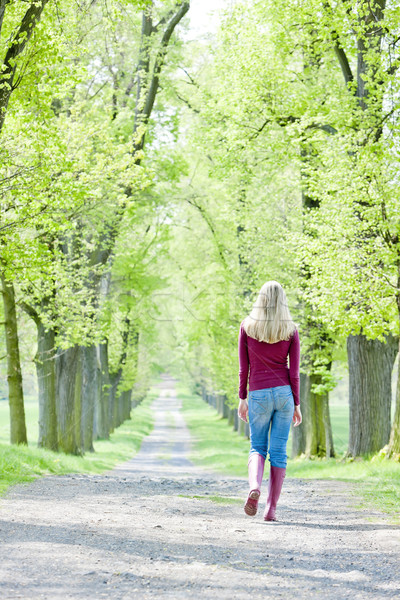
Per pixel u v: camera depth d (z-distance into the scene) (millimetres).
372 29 14328
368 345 16016
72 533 4414
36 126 10461
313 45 16156
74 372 21375
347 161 13445
